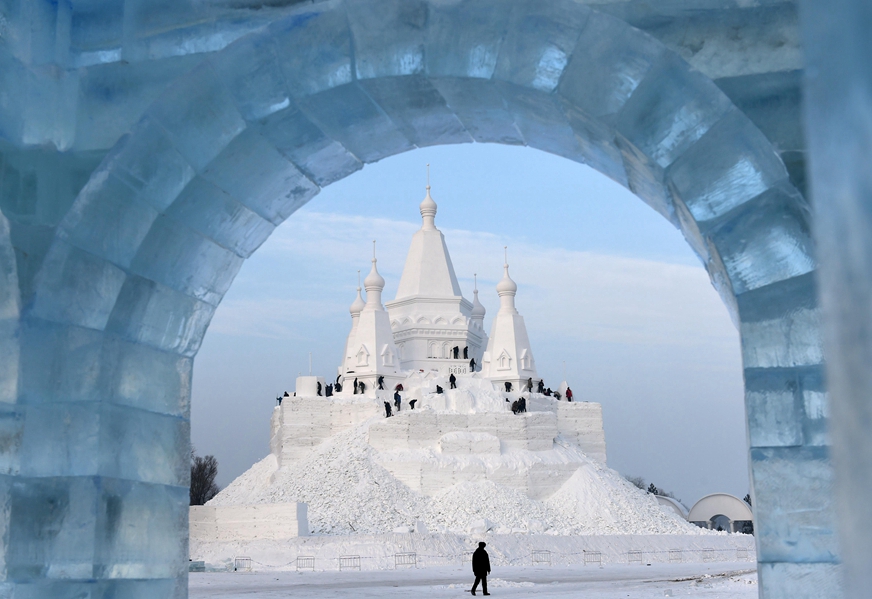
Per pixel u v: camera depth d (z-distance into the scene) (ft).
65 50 29.68
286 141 29.73
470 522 230.68
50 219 28.73
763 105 24.44
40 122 29.32
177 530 31.24
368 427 263.08
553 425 270.46
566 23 25.85
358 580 141.18
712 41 24.91
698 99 24.85
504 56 26.55
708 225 24.71
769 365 23.58
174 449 31.89
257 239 33.65
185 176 29.12
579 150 30.04
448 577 150.41
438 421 262.47
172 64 29.17
